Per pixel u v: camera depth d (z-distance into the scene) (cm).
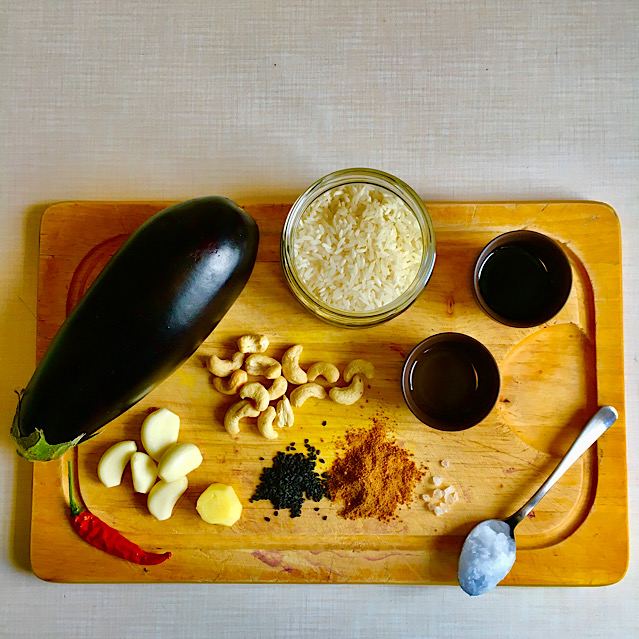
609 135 58
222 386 55
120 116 58
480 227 56
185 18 59
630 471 57
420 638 57
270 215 56
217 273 49
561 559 55
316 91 58
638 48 58
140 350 48
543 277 55
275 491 55
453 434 55
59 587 57
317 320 55
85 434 50
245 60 59
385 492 55
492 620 57
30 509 57
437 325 55
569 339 56
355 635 57
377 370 55
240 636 57
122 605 57
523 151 58
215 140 58
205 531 55
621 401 56
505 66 59
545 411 56
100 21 59
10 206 58
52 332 56
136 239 50
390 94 58
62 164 58
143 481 54
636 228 58
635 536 57
